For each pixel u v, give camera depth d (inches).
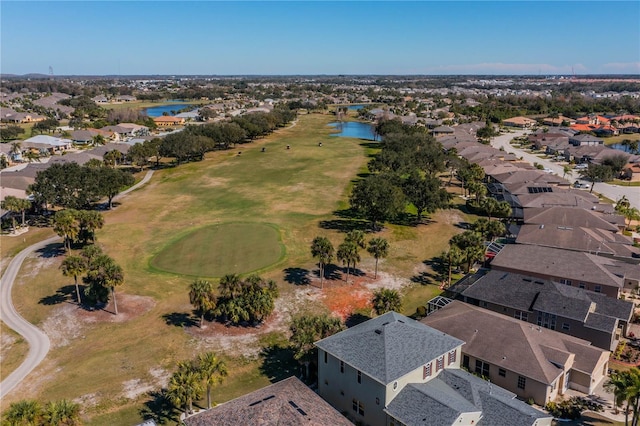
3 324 2356.1
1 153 6190.9
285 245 3383.4
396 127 7790.4
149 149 6043.3
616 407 1716.3
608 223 3408.0
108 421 1656.0
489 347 1862.7
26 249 3339.1
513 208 4047.7
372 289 2716.5
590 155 6387.8
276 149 7573.8
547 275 2623.0
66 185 3841.0
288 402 1446.9
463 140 7396.7
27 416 1306.6
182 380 1571.1
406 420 1439.5
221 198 4709.6
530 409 1513.3
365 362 1589.6
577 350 1875.0
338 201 4579.2
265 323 2346.2
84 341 2191.2
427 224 3912.4
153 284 2773.1
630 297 2613.2
